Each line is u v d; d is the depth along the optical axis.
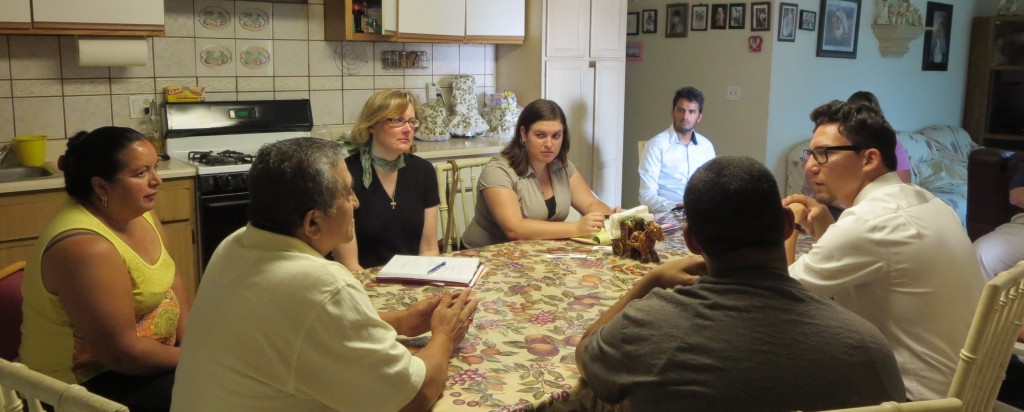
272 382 1.20
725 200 1.12
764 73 4.93
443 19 4.11
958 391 1.27
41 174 3.25
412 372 1.24
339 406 1.20
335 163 1.27
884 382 1.05
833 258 1.57
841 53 5.45
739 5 5.01
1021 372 2.53
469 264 2.03
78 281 1.61
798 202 1.97
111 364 1.68
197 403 1.24
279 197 1.22
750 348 1.05
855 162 1.66
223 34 3.78
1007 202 3.84
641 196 4.12
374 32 3.96
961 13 6.74
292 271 1.20
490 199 2.60
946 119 6.88
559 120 2.62
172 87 3.64
